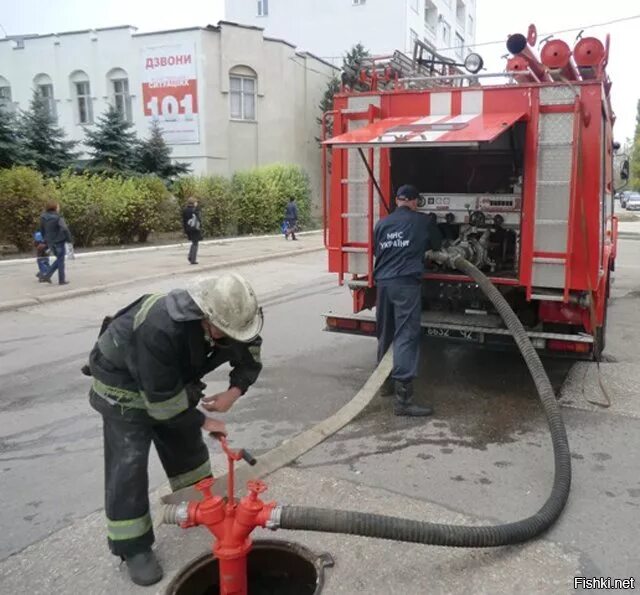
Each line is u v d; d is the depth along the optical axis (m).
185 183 20.55
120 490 2.88
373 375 5.11
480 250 5.35
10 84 29.06
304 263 15.38
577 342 4.84
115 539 2.91
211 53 24.44
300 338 7.64
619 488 3.76
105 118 20.98
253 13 38.38
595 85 4.52
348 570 2.99
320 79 28.72
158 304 2.64
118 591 2.90
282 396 5.55
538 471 4.00
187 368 2.75
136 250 16.69
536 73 4.88
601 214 4.66
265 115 26.00
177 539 3.28
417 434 4.62
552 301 5.06
